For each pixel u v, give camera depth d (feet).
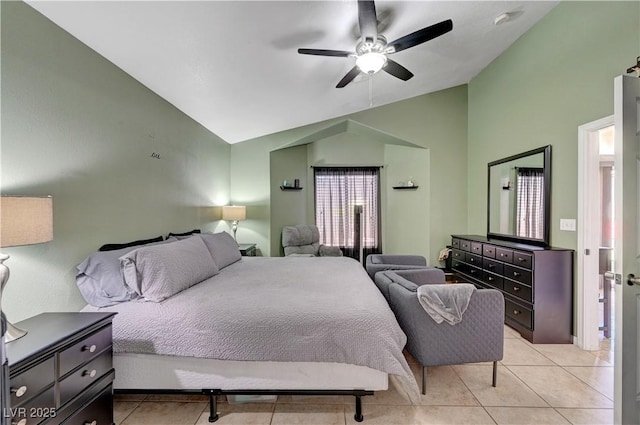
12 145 5.10
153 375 5.44
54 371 3.94
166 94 9.62
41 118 5.59
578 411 5.69
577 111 8.61
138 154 8.47
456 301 6.12
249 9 6.41
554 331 8.68
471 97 15.05
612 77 7.54
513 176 11.55
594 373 7.04
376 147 18.90
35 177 5.48
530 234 10.52
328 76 10.44
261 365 5.37
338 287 6.73
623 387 4.56
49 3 5.38
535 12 9.64
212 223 13.69
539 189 10.05
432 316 6.05
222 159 14.92
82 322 4.60
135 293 5.89
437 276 9.40
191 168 11.75
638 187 4.64
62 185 6.02
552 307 8.69
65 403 4.10
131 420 5.49
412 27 8.80
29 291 5.38
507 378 6.83
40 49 5.56
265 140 15.80
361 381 5.31
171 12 6.04
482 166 14.01
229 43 7.50
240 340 5.11
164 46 7.11
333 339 5.05
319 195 18.85
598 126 7.91
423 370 6.26
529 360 7.69
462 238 13.41
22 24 5.23
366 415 5.57
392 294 7.06
